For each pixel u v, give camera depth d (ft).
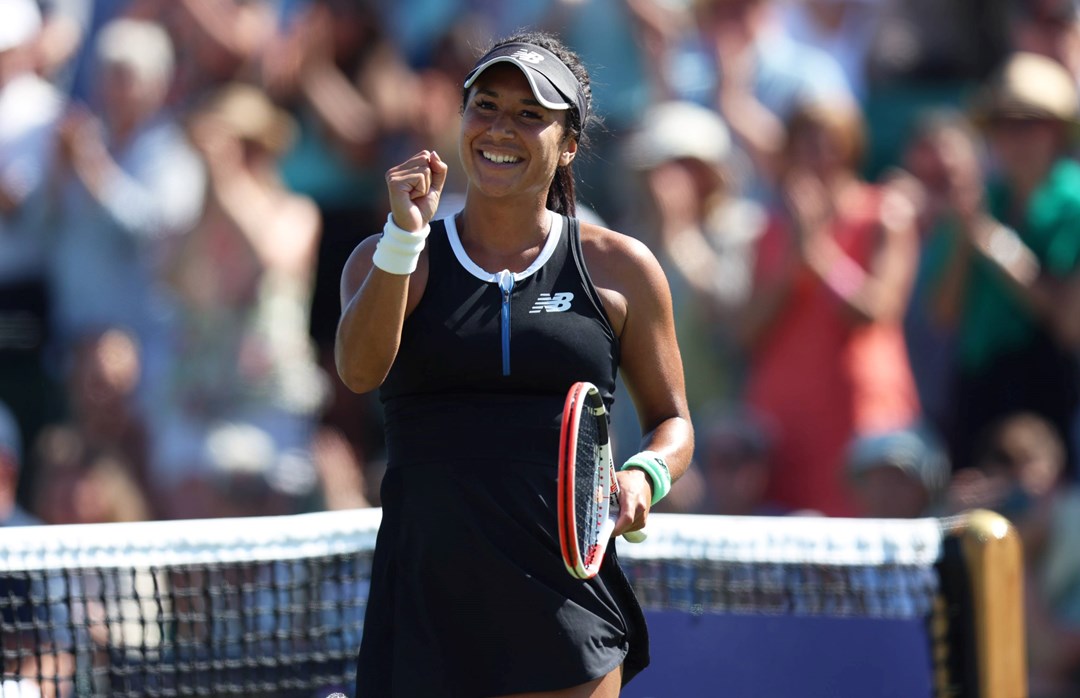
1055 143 95.09
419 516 37.88
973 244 94.17
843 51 103.76
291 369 95.35
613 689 39.01
